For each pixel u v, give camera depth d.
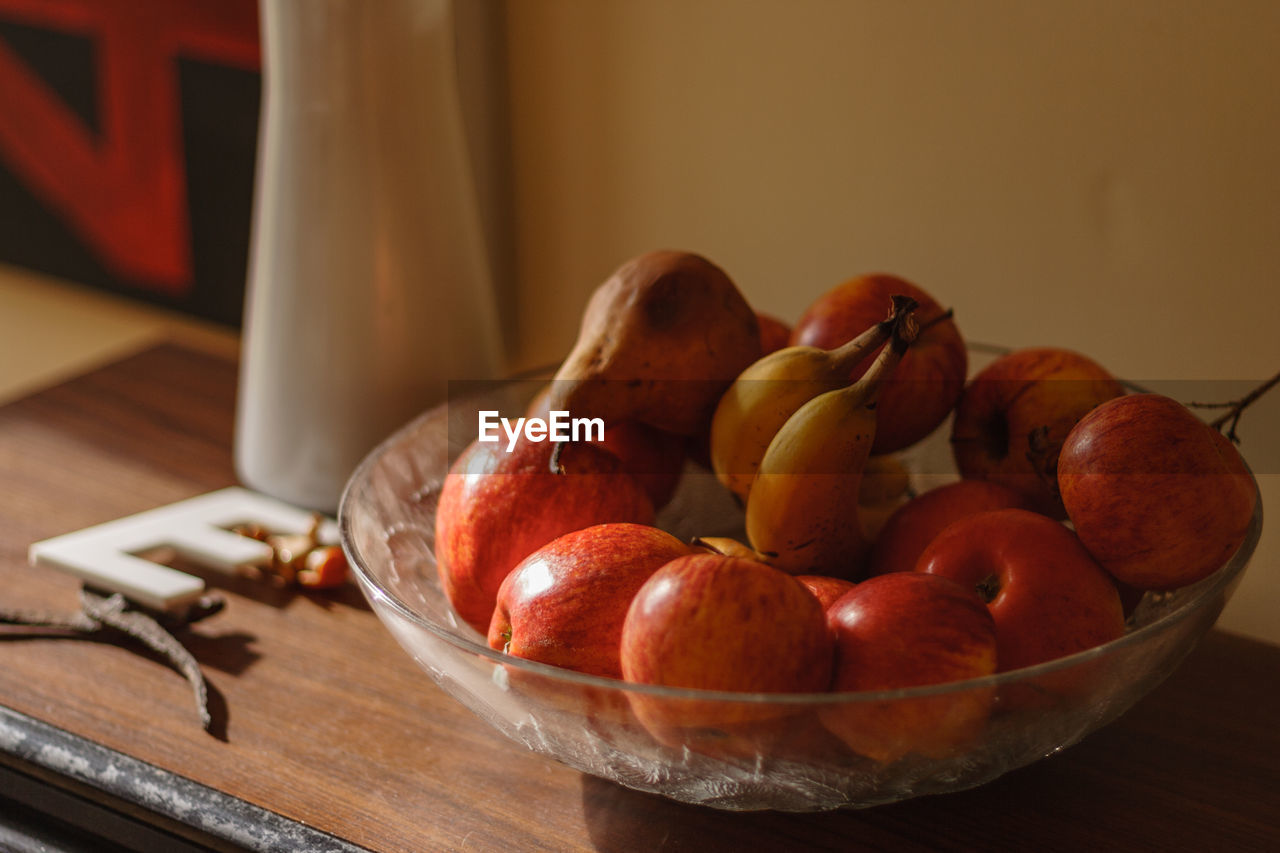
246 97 1.28
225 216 1.38
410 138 0.87
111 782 0.71
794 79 0.98
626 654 0.60
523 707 0.62
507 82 1.10
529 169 1.12
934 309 0.76
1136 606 0.70
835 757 0.59
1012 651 0.63
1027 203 0.93
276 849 0.67
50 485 0.98
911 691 0.57
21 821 0.75
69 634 0.82
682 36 1.01
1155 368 0.93
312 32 0.84
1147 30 0.86
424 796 0.70
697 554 0.61
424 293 0.90
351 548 0.71
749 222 1.03
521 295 1.18
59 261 1.58
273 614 0.84
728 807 0.64
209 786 0.71
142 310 1.54
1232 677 0.78
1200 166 0.87
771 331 0.81
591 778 0.71
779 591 0.59
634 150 1.06
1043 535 0.64
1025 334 0.96
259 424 0.93
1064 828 0.67
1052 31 0.89
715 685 0.59
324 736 0.74
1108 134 0.89
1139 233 0.90
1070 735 0.63
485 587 0.71
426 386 0.91
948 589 0.61
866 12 0.94
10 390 1.74
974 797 0.69
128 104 1.39
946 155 0.95
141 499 0.96
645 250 1.09
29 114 1.50
